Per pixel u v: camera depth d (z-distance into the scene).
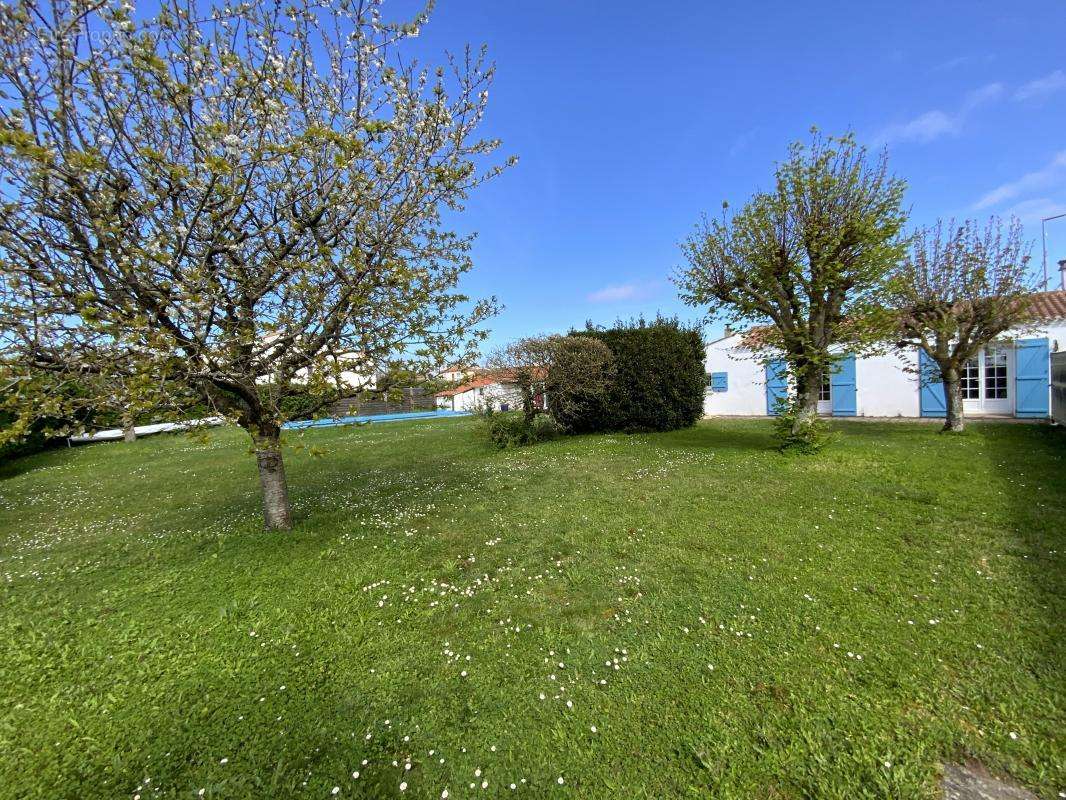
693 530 5.24
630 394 13.60
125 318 3.52
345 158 3.85
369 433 18.42
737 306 9.79
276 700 2.84
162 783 2.31
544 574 4.37
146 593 4.32
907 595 3.64
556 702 2.71
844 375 16.36
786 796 2.10
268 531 5.73
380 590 4.18
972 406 14.66
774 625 3.34
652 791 2.15
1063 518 4.93
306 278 4.31
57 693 2.97
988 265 10.16
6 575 4.93
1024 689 2.59
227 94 3.87
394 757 2.40
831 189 8.58
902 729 2.38
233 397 5.36
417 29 4.55
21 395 3.30
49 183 3.24
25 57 3.10
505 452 11.63
